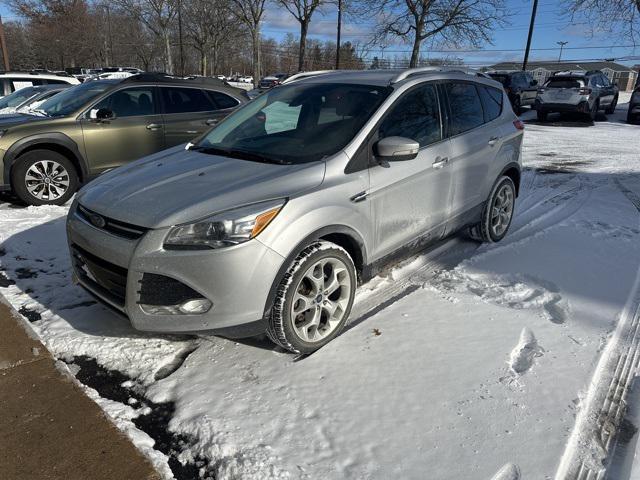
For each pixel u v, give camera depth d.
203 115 7.74
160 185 3.28
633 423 2.69
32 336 3.39
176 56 62.81
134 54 61.88
